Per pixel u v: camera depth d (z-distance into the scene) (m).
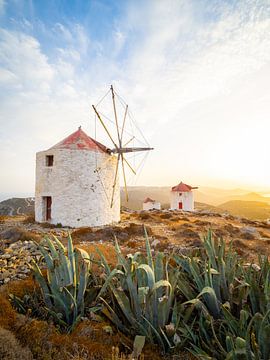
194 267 5.28
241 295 4.40
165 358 3.61
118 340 3.95
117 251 5.16
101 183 20.81
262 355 3.19
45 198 20.45
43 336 3.79
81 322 4.55
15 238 11.08
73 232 14.55
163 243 11.88
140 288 4.12
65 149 19.44
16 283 6.15
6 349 3.22
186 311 4.40
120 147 23.33
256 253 11.66
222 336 3.86
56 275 5.25
